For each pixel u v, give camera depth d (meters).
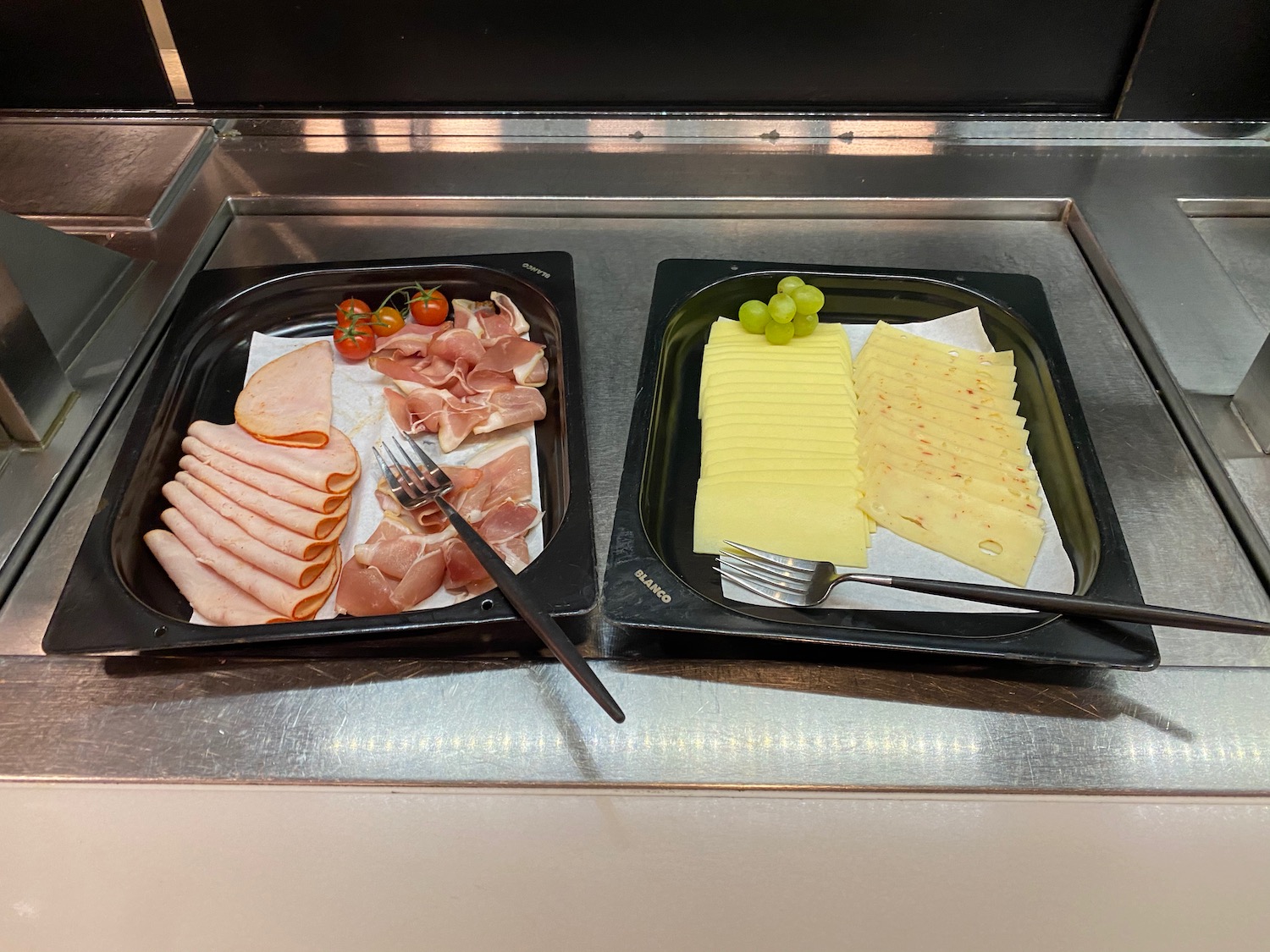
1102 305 0.66
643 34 0.72
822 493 0.52
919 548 0.50
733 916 0.38
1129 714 0.44
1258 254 0.70
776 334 0.61
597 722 0.44
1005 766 0.42
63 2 0.69
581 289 0.67
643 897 0.39
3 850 0.40
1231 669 0.45
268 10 0.70
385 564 0.49
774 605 0.47
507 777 0.42
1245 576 0.49
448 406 0.57
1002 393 0.58
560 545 0.48
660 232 0.72
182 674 0.45
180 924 0.38
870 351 0.61
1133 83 0.74
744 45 0.73
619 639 0.46
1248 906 0.38
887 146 0.76
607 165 0.76
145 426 0.55
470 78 0.75
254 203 0.73
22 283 0.57
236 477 0.53
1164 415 0.58
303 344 0.63
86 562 0.47
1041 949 0.37
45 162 0.74
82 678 0.45
